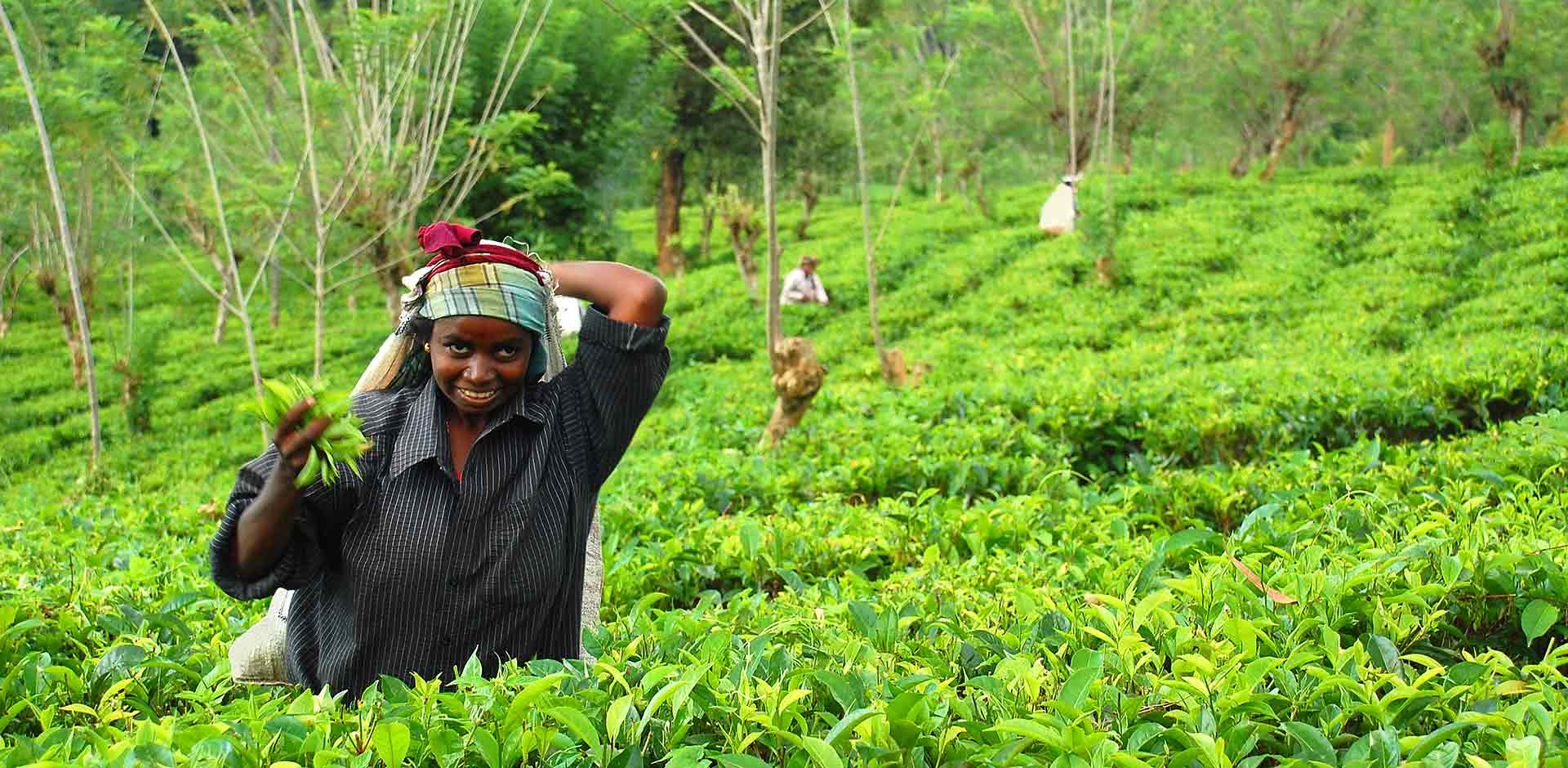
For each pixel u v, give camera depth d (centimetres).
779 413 888
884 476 691
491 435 235
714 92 2197
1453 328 1227
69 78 1159
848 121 2445
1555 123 2506
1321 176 2303
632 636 296
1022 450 779
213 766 186
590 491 249
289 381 209
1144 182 2338
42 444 1432
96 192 1561
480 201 1633
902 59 2062
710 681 232
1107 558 433
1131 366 1179
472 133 1326
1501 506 425
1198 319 1475
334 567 239
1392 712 228
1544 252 1412
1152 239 1864
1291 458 608
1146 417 789
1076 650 273
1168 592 256
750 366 1598
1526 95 2103
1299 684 239
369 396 243
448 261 231
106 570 507
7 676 285
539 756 202
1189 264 1716
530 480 234
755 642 248
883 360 1264
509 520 232
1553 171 1839
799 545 497
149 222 1545
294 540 225
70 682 270
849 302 1961
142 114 1216
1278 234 1816
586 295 252
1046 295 1692
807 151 2473
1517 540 332
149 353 1473
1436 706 227
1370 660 254
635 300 248
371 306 2419
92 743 212
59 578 446
